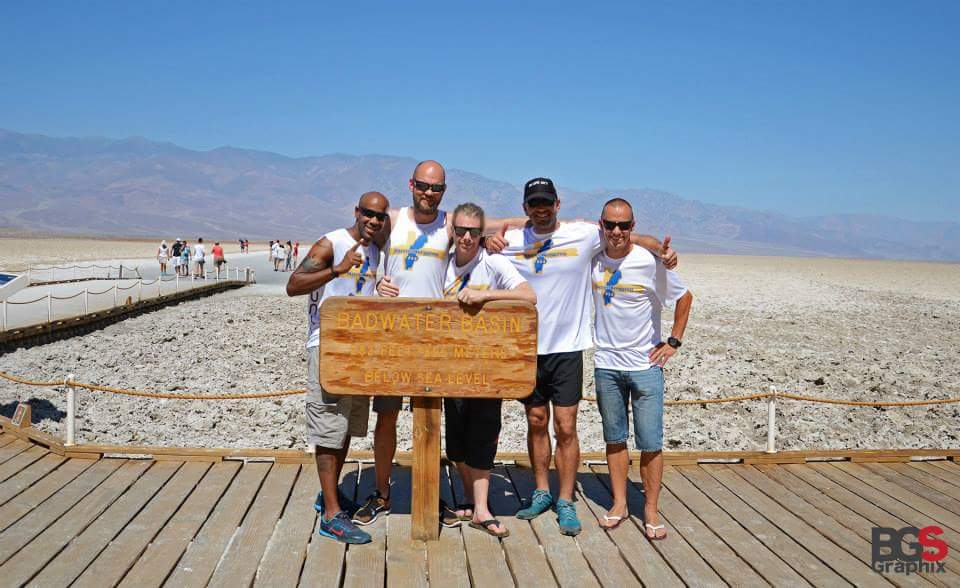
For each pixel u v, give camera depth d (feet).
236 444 31.94
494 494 20.98
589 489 21.66
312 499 19.83
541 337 18.10
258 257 217.56
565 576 16.08
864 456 24.45
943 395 46.19
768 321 85.10
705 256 454.81
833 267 292.20
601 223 17.90
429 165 17.43
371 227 17.02
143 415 35.78
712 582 15.92
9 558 15.94
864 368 55.11
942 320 92.27
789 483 22.24
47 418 34.24
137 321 69.31
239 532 17.66
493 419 17.87
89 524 17.83
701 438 35.32
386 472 18.85
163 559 16.19
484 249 18.31
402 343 16.81
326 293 17.71
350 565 16.30
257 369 48.11
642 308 18.13
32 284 92.38
